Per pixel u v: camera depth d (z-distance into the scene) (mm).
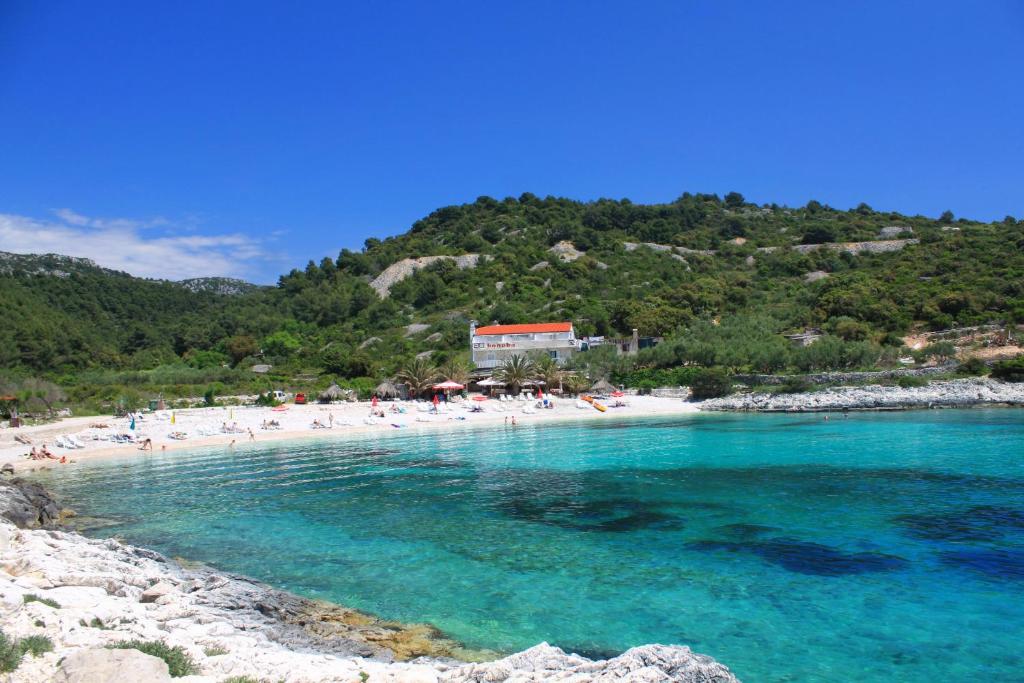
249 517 23500
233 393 83875
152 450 44125
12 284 136125
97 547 17609
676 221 177875
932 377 64000
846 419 52438
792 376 68875
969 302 81562
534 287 129500
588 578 16234
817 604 14211
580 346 93875
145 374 94438
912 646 12141
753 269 137250
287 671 9602
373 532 21016
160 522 23000
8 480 27188
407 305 133625
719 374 69062
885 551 17578
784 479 27953
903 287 92938
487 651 12281
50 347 102000
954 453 33000
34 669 7984
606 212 182500
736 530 20125
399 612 14289
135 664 7926
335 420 57625
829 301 92812
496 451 39625
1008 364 60781
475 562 17688
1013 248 102000
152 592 13711
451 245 168250
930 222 164625
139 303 159125
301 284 160375
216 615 13180
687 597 14836
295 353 115875
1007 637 12422
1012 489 24484
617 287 127062
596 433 48062
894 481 26609
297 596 15250
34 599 11008
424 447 42750
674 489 26594
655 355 79375
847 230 156625
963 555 17062
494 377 78688
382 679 9414
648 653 9352
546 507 23984
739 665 11555
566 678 8727
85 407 69688
